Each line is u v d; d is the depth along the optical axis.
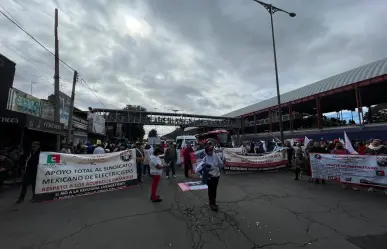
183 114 53.72
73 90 14.69
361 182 7.59
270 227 4.49
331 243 3.81
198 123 56.31
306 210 5.53
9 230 4.40
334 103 41.41
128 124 55.00
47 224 4.71
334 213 5.29
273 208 5.69
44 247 3.73
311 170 9.09
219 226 4.55
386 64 28.47
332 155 8.43
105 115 47.53
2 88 10.39
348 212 5.35
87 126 23.83
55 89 12.55
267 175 11.09
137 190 7.98
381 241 3.87
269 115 47.94
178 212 5.44
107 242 3.89
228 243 3.82
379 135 24.97
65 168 7.06
